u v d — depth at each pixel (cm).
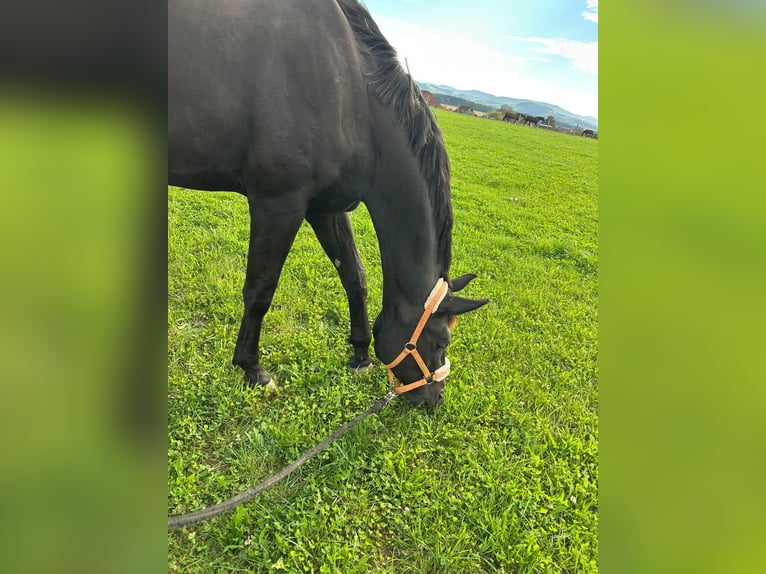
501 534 202
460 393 281
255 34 195
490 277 464
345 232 268
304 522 196
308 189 219
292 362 293
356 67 206
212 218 488
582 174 1275
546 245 571
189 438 231
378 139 210
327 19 203
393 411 263
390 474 227
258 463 225
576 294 452
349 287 278
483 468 238
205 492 208
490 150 1580
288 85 197
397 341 222
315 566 188
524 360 331
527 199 856
